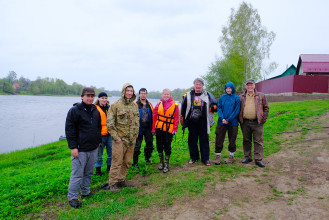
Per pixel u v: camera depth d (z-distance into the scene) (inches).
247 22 1223.5
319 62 1024.2
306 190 149.6
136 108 173.9
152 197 149.9
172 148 293.3
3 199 164.7
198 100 207.2
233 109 205.6
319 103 565.0
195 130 214.8
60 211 142.6
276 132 324.5
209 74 1270.9
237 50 1242.0
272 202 136.3
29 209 148.6
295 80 934.4
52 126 961.5
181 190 157.2
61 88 6540.4
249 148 212.2
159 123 200.1
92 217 129.4
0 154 484.7
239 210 128.9
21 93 5895.7
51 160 371.6
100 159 206.8
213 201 140.7
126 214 131.2
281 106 572.1
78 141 147.6
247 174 182.9
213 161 223.9
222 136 209.8
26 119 1200.2
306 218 117.8
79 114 146.1
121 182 174.2
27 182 199.9
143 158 252.8
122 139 165.2
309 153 222.2
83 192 159.5
